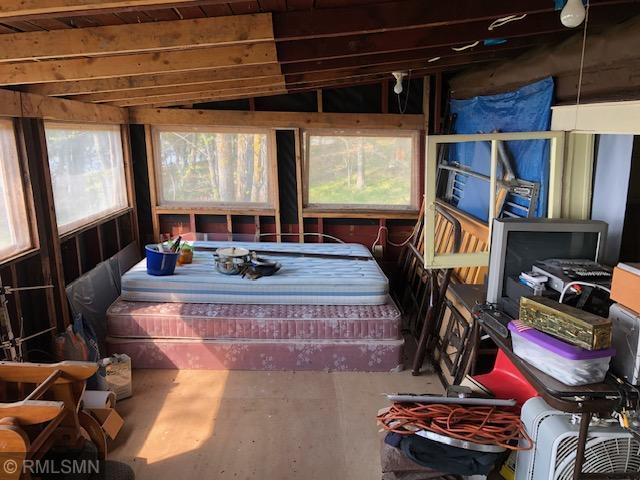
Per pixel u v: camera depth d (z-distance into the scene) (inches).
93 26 79.0
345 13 82.2
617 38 91.0
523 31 102.4
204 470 101.2
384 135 203.0
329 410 122.9
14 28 77.1
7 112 111.6
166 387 133.0
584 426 66.0
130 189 197.8
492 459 77.7
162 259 148.3
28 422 68.8
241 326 140.7
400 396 85.5
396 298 202.7
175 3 62.2
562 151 110.6
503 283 92.4
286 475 99.9
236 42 81.7
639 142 115.5
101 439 87.0
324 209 206.7
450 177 188.5
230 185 207.3
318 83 172.1
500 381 97.3
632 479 69.8
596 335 64.9
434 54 123.6
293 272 156.2
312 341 140.9
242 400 127.2
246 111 194.9
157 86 121.4
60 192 148.2
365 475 100.0
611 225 107.2
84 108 151.6
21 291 125.1
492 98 148.9
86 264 166.7
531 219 94.3
